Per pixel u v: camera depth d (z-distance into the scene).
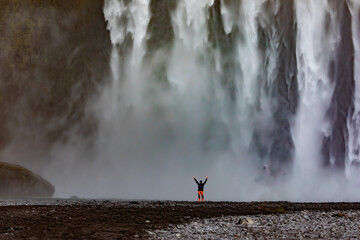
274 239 9.64
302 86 36.00
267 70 36.75
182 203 20.23
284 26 36.38
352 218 13.60
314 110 35.84
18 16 37.38
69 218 12.82
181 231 10.56
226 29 37.53
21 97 37.38
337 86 35.88
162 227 11.21
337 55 35.91
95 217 13.15
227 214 14.83
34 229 10.66
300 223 12.27
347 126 35.62
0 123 36.69
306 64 36.06
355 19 35.84
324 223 12.28
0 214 13.73
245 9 37.16
